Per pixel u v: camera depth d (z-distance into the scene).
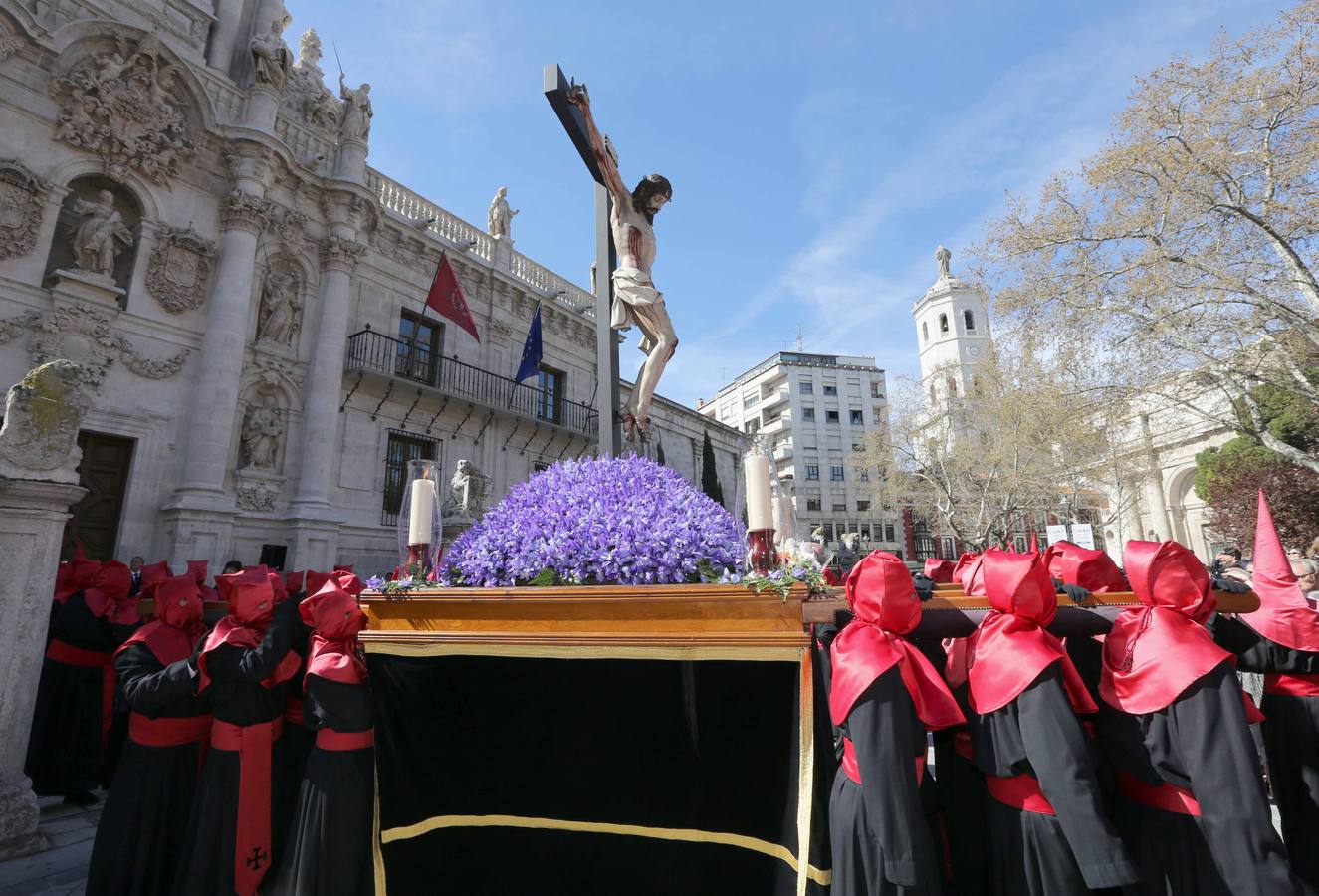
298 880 2.47
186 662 2.81
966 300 48.28
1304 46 9.39
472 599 2.45
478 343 17.31
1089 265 12.13
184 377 11.13
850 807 1.95
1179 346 11.49
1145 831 2.06
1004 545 22.58
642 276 4.49
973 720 2.15
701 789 2.21
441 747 2.55
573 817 2.36
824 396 59.41
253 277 12.31
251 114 12.30
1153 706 1.92
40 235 9.73
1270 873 1.68
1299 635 2.69
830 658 2.15
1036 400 15.66
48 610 4.15
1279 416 16.09
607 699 2.36
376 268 14.91
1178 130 10.55
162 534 10.47
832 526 55.31
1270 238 10.33
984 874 2.33
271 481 12.04
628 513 2.59
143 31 10.85
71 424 4.21
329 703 2.60
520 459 17.92
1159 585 2.04
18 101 9.67
